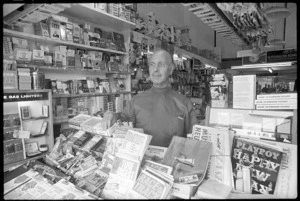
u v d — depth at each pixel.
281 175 0.86
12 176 1.10
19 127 2.03
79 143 1.33
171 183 0.86
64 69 2.64
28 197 0.91
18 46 2.19
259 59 3.96
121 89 3.63
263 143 0.93
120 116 1.53
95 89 3.11
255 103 1.08
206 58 7.27
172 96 1.82
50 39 2.41
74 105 2.81
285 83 3.44
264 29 2.60
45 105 2.29
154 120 1.72
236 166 0.93
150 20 4.24
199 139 1.05
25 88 2.08
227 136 0.99
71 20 2.98
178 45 5.28
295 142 0.95
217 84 1.40
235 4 1.67
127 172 0.92
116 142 1.13
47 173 1.10
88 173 1.07
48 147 2.28
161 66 1.77
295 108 0.97
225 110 1.18
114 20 3.17
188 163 0.96
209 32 9.02
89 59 3.01
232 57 9.64
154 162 0.99
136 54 3.85
